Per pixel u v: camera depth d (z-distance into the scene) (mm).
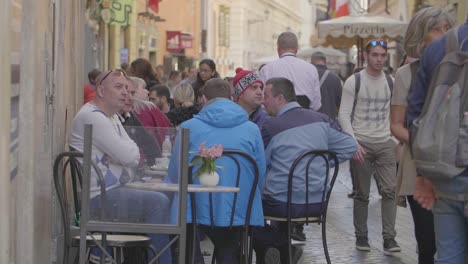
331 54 50312
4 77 6406
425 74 7480
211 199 8430
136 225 7453
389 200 12406
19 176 7488
